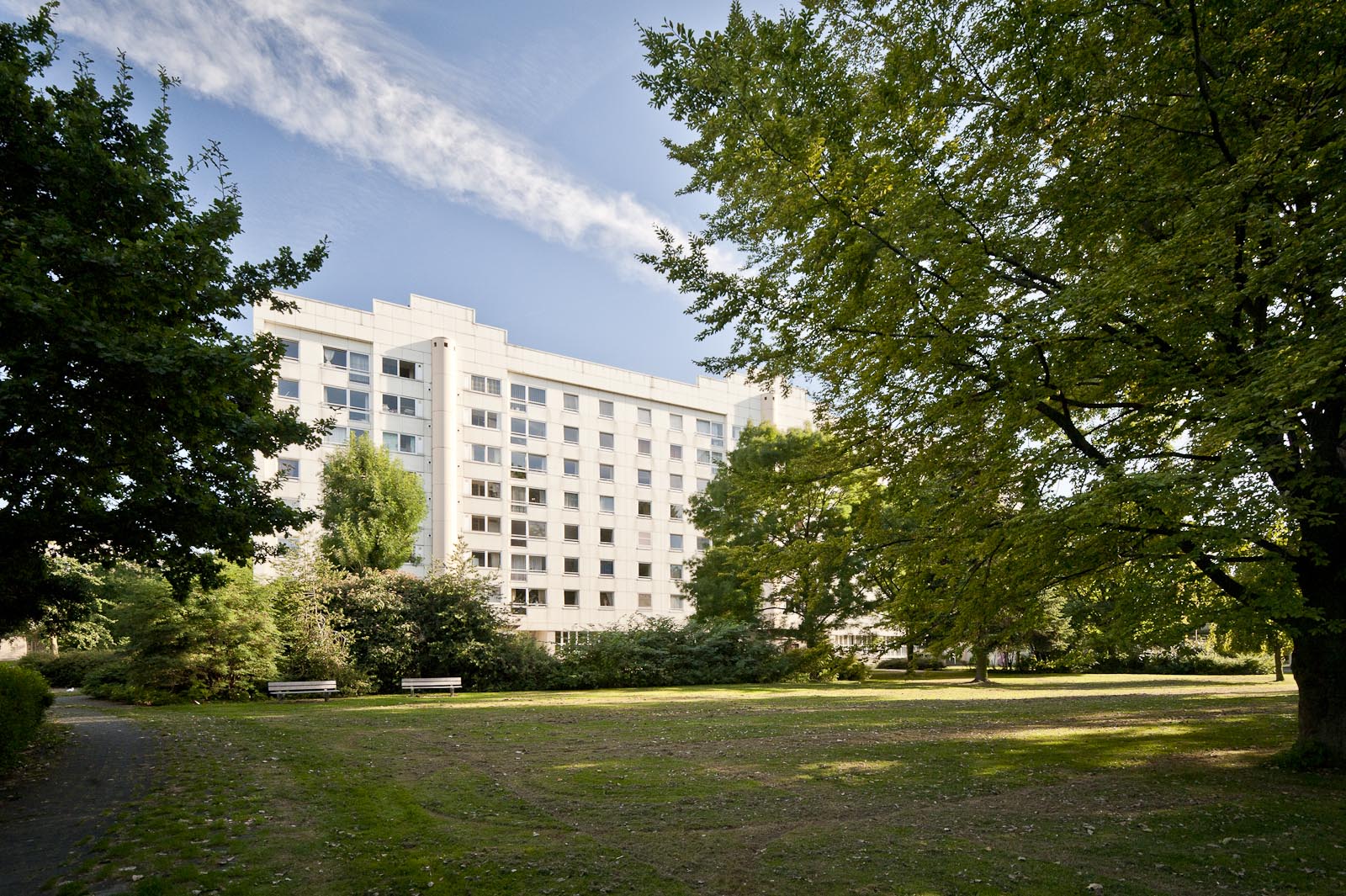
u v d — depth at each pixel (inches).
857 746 542.9
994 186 398.0
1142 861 270.2
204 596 908.6
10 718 429.7
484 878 247.4
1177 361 357.1
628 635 1354.6
